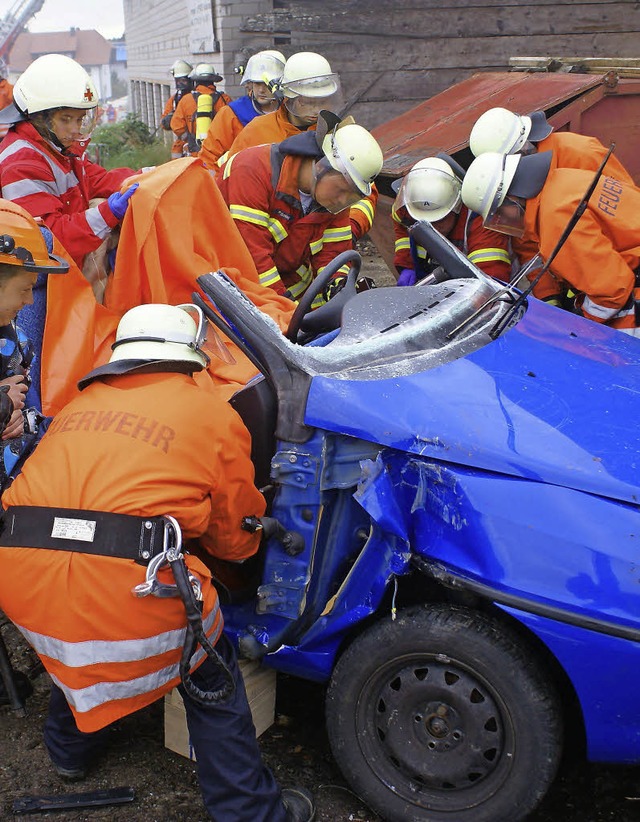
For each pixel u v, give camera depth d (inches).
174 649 87.3
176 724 109.5
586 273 146.1
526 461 90.9
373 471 92.6
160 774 108.0
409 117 267.6
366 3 391.5
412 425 93.8
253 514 96.9
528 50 391.9
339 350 103.2
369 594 95.6
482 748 92.7
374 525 95.0
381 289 122.1
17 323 124.8
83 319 132.1
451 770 94.3
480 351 108.4
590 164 169.5
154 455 86.1
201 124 404.8
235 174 163.8
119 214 139.8
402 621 94.3
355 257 121.3
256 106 276.8
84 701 86.0
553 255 113.6
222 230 149.6
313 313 118.9
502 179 148.5
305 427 97.4
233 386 117.5
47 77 141.8
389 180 237.8
